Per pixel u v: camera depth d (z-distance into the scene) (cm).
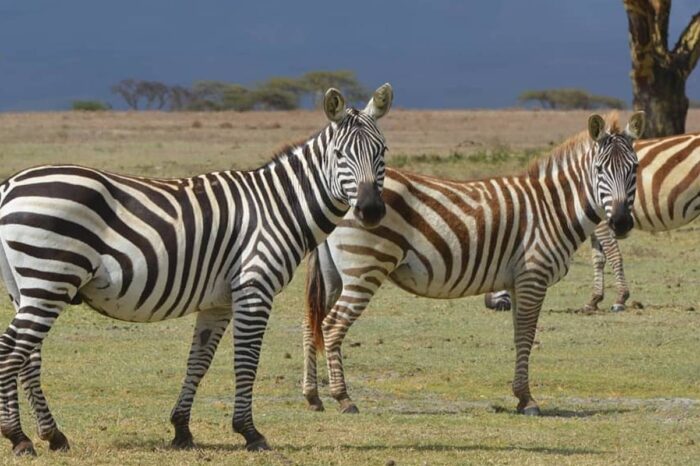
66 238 1043
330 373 1445
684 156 2023
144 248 1080
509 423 1362
